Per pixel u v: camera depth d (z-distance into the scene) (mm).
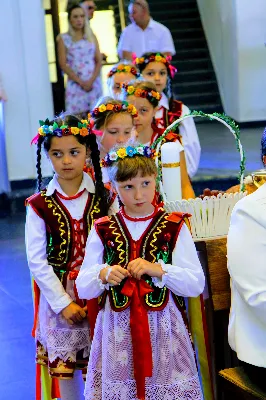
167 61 4270
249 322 2318
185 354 2449
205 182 7242
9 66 7387
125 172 2359
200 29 11914
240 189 2781
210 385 2699
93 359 2494
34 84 7457
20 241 6215
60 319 2711
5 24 7309
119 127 3100
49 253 2721
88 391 2498
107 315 2428
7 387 3570
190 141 4250
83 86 7668
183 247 2439
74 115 2764
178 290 2400
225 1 10422
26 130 7465
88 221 2719
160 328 2408
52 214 2705
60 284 2693
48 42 7926
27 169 7492
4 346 4062
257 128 10078
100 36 10797
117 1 10758
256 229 2250
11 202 7395
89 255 2486
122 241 2436
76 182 2740
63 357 2711
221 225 2682
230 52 10398
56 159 2684
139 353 2357
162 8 12188
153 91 3555
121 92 3693
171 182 2803
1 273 5352
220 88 11086
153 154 2441
